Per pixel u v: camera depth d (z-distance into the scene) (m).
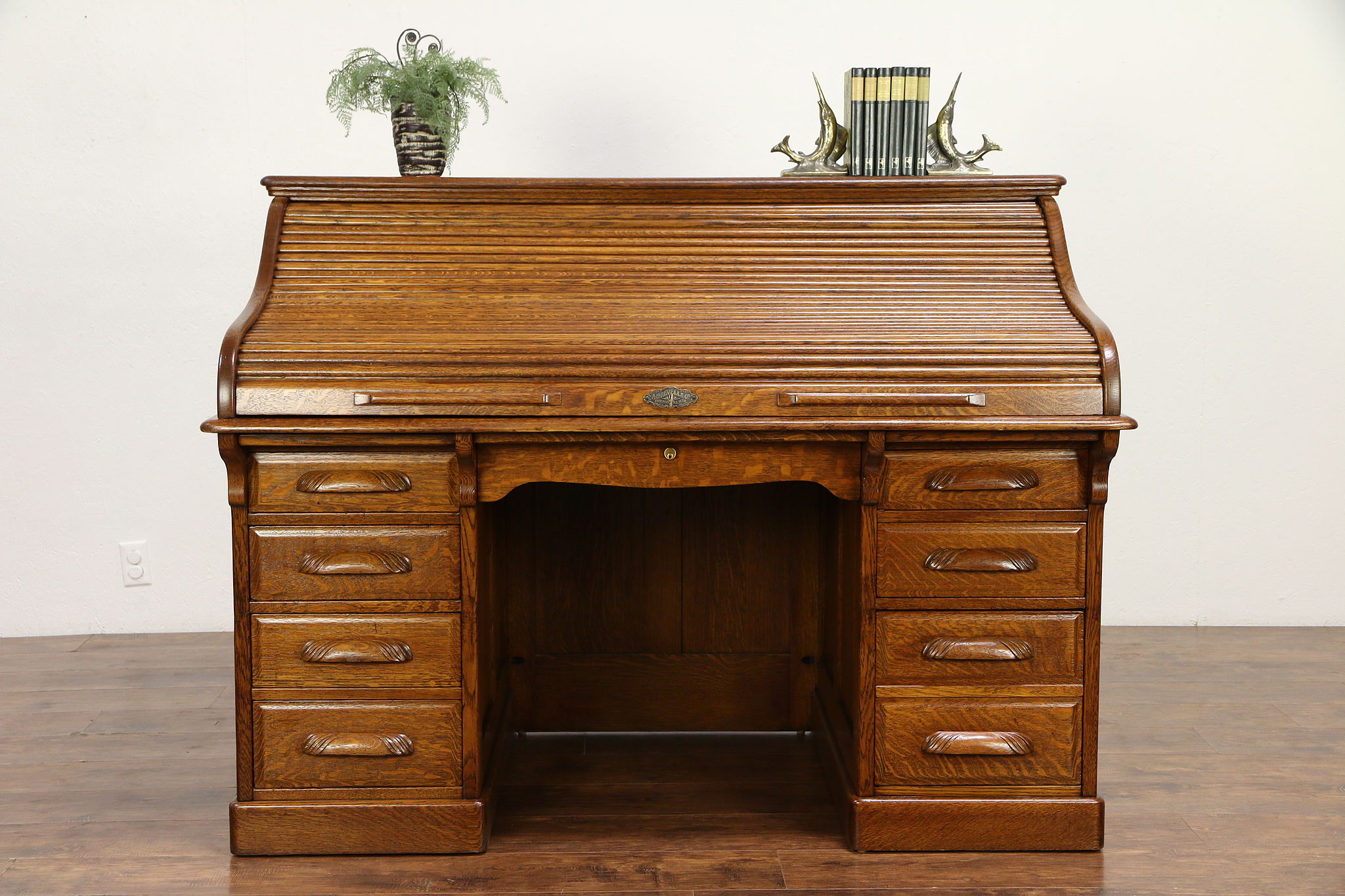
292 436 1.98
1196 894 1.95
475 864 2.08
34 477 3.41
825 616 2.63
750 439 2.01
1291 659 3.25
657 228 2.20
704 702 2.75
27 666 3.17
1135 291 3.47
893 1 3.36
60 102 3.29
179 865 2.05
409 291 2.11
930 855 2.11
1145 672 3.14
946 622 2.07
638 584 2.71
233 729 2.71
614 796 2.40
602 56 3.37
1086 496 2.05
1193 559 3.58
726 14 3.36
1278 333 3.48
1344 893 1.95
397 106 2.32
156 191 3.34
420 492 2.02
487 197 2.20
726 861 2.09
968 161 2.36
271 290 2.11
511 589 2.69
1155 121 3.41
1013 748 2.08
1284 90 3.40
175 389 3.42
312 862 2.07
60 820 2.23
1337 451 3.53
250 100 3.33
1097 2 3.37
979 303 2.12
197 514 3.47
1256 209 3.44
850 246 2.19
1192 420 3.51
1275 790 2.38
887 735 2.10
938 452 2.04
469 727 2.07
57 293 3.35
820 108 2.38
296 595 2.04
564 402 1.98
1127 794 2.36
